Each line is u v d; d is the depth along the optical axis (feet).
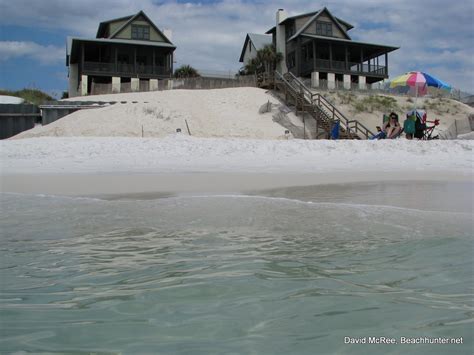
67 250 13.89
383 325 8.28
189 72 158.71
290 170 40.29
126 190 28.48
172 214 19.70
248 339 7.79
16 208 21.70
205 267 11.95
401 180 32.58
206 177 35.22
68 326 8.39
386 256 12.82
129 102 103.71
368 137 93.15
